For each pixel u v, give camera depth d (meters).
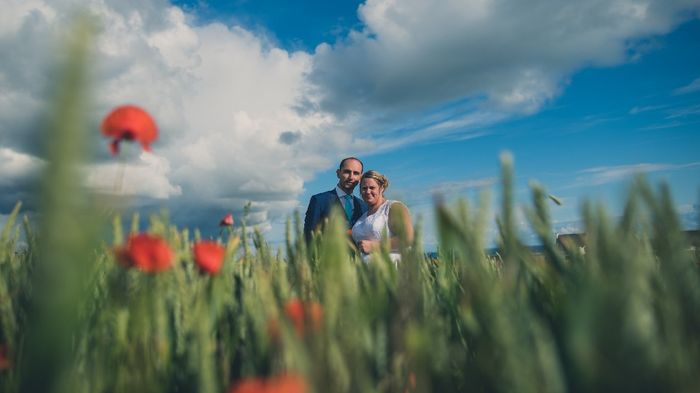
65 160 0.19
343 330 0.66
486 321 0.54
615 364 0.43
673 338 0.51
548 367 0.48
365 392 0.59
